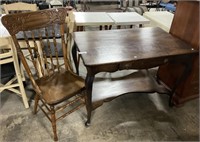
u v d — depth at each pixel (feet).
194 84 5.96
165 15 8.21
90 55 4.35
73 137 5.08
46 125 5.39
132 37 5.42
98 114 5.85
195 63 5.39
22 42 5.48
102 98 5.52
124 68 4.45
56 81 5.09
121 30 5.89
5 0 10.81
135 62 4.38
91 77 4.37
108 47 4.76
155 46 4.93
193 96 6.33
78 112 5.88
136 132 5.31
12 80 5.80
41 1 11.94
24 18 4.29
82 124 5.48
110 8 12.26
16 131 5.18
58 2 11.78
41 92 4.64
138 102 6.43
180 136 5.24
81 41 5.02
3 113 5.73
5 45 4.70
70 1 13.32
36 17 4.49
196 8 4.89
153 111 6.07
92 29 11.05
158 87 6.23
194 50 4.82
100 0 12.73
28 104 5.99
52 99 4.44
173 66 6.15
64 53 5.39
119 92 5.87
